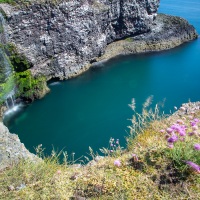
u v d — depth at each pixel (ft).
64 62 165.58
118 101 140.67
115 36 202.59
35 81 147.54
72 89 155.02
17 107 139.74
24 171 29.60
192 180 24.36
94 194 24.89
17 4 143.43
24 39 147.84
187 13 258.78
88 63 178.50
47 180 27.81
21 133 118.21
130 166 26.63
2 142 35.14
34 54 153.07
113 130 116.06
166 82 156.76
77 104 140.26
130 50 200.75
